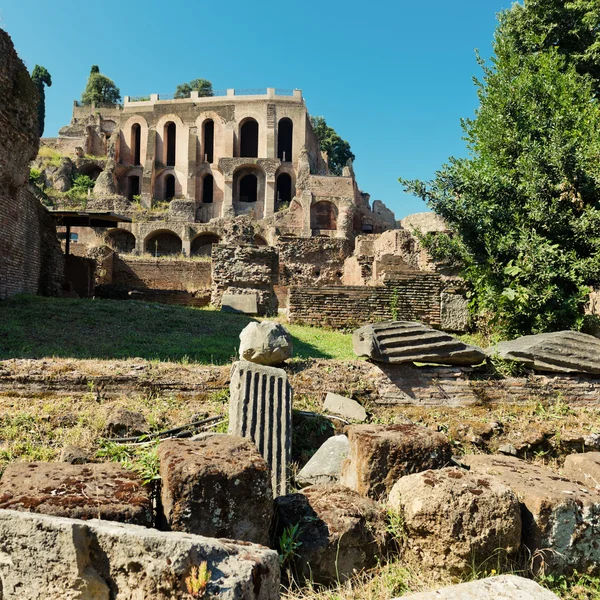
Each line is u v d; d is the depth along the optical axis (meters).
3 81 12.41
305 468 5.36
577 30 16.72
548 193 11.13
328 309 14.30
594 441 6.70
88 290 19.66
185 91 77.25
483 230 11.70
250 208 53.31
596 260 10.07
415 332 7.16
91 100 74.00
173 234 42.84
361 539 3.73
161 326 11.66
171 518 3.31
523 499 3.92
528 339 7.58
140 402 6.56
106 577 2.57
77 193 45.94
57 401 6.38
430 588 3.52
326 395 6.92
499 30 17.28
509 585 3.04
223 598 2.38
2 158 12.66
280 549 3.63
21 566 2.59
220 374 7.07
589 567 3.83
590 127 11.62
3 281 13.19
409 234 18.42
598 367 7.35
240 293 17.39
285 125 58.38
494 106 13.20
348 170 52.09
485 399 7.21
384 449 4.51
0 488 3.21
